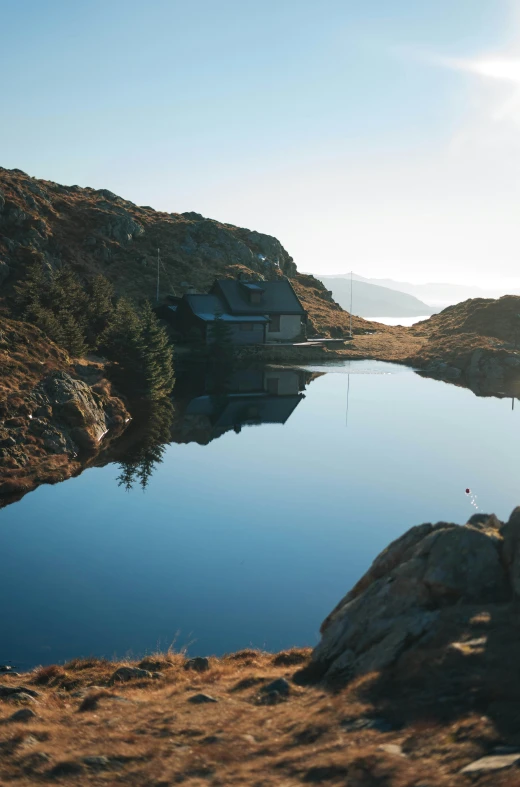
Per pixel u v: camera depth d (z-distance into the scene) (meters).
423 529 16.47
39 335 61.97
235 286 114.62
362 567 30.14
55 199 143.88
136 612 25.44
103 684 17.69
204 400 72.44
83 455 48.56
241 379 87.31
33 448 45.38
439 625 13.24
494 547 14.53
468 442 55.41
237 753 11.32
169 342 105.12
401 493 41.62
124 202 180.25
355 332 139.00
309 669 15.07
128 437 54.56
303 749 11.07
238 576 29.00
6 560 30.19
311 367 99.94
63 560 30.31
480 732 10.06
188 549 31.94
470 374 98.12
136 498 39.78
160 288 129.38
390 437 57.34
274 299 114.81
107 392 60.97
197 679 16.61
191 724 13.07
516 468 47.38
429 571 14.42
